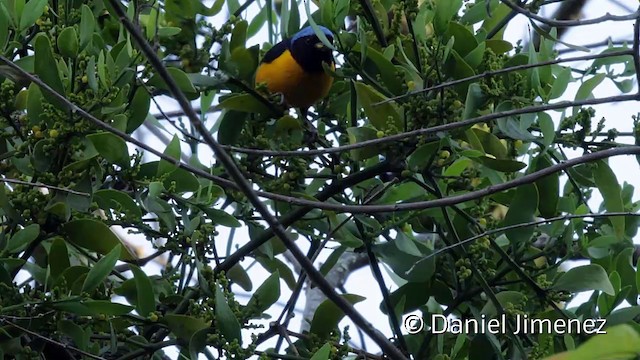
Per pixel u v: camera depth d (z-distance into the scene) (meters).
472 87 8.16
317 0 9.98
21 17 7.95
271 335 8.21
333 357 7.86
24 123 7.87
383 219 8.88
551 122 8.06
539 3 8.77
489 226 8.59
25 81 8.10
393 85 8.57
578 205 9.24
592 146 8.30
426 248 8.57
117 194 7.87
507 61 8.87
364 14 9.37
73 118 7.48
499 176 8.50
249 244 8.52
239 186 5.47
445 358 7.74
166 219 7.89
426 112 8.00
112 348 7.52
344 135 8.89
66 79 7.78
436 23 8.48
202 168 8.51
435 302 9.07
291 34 9.77
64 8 8.74
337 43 8.53
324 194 8.54
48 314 7.34
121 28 8.48
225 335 7.38
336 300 5.56
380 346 5.54
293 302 8.38
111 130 6.11
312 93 9.72
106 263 7.21
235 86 8.86
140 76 8.09
